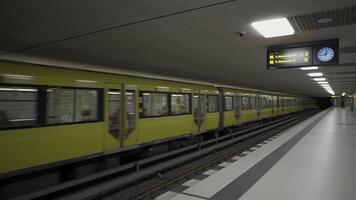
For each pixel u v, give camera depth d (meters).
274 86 21.52
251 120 16.92
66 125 5.72
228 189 5.43
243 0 3.45
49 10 3.77
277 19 4.23
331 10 3.79
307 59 5.67
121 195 5.54
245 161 7.90
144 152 8.48
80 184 5.79
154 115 8.42
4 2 3.48
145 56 7.10
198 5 3.64
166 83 9.14
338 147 10.08
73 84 5.95
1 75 4.70
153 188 5.52
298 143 11.16
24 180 5.21
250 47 6.30
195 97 10.82
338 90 31.91
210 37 5.36
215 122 12.34
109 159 7.02
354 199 4.85
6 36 4.93
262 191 5.29
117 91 7.11
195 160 8.71
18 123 4.89
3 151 4.64
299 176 6.28
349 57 7.77
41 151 5.23
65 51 6.18
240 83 16.86
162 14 3.99
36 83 5.22
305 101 46.34
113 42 5.58
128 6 3.66
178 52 6.77
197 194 5.19
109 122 6.78
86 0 3.45
